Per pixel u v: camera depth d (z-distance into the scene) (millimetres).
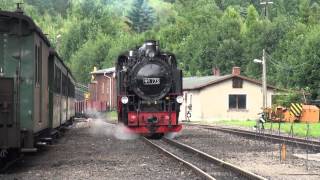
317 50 56594
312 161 16062
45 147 19906
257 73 81875
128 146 20703
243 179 12180
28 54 13516
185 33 108125
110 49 108562
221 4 143750
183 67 92375
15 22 13430
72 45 130875
